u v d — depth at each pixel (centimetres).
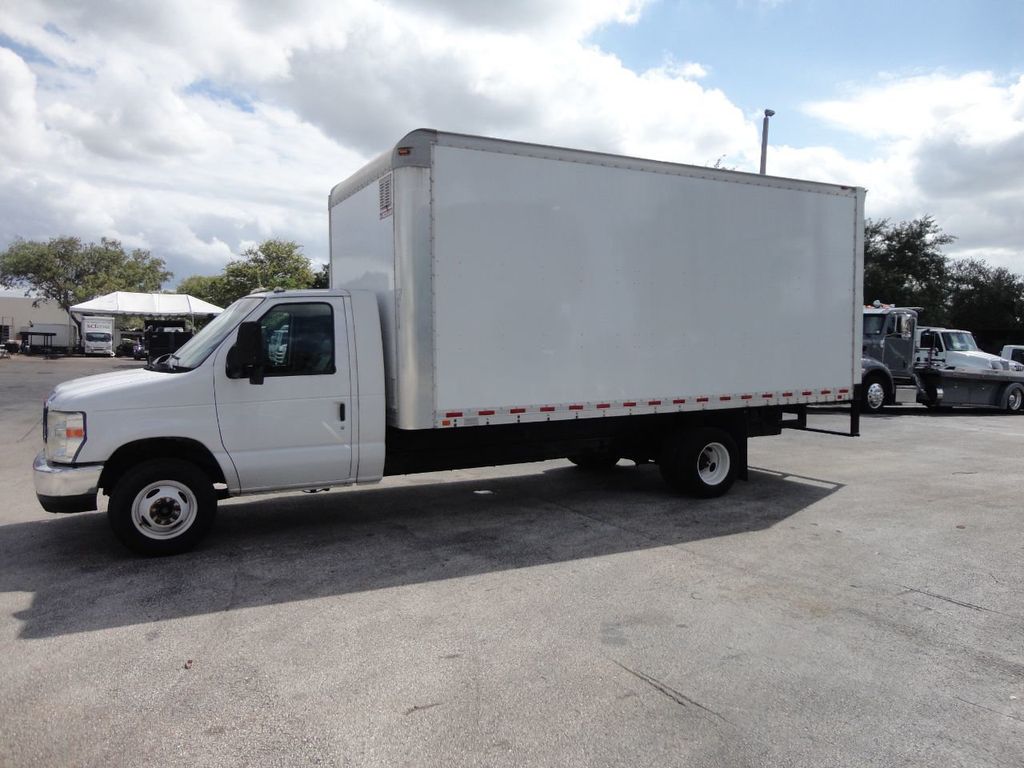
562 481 909
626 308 715
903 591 515
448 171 617
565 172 675
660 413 764
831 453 1162
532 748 316
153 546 575
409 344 610
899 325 1767
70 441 546
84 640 428
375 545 624
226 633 438
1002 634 442
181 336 1756
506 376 653
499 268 645
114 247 6981
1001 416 1838
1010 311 4853
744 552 607
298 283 4350
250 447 590
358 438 623
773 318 814
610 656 408
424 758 308
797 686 374
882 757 311
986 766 306
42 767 300
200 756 309
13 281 6650
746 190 786
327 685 373
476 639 430
